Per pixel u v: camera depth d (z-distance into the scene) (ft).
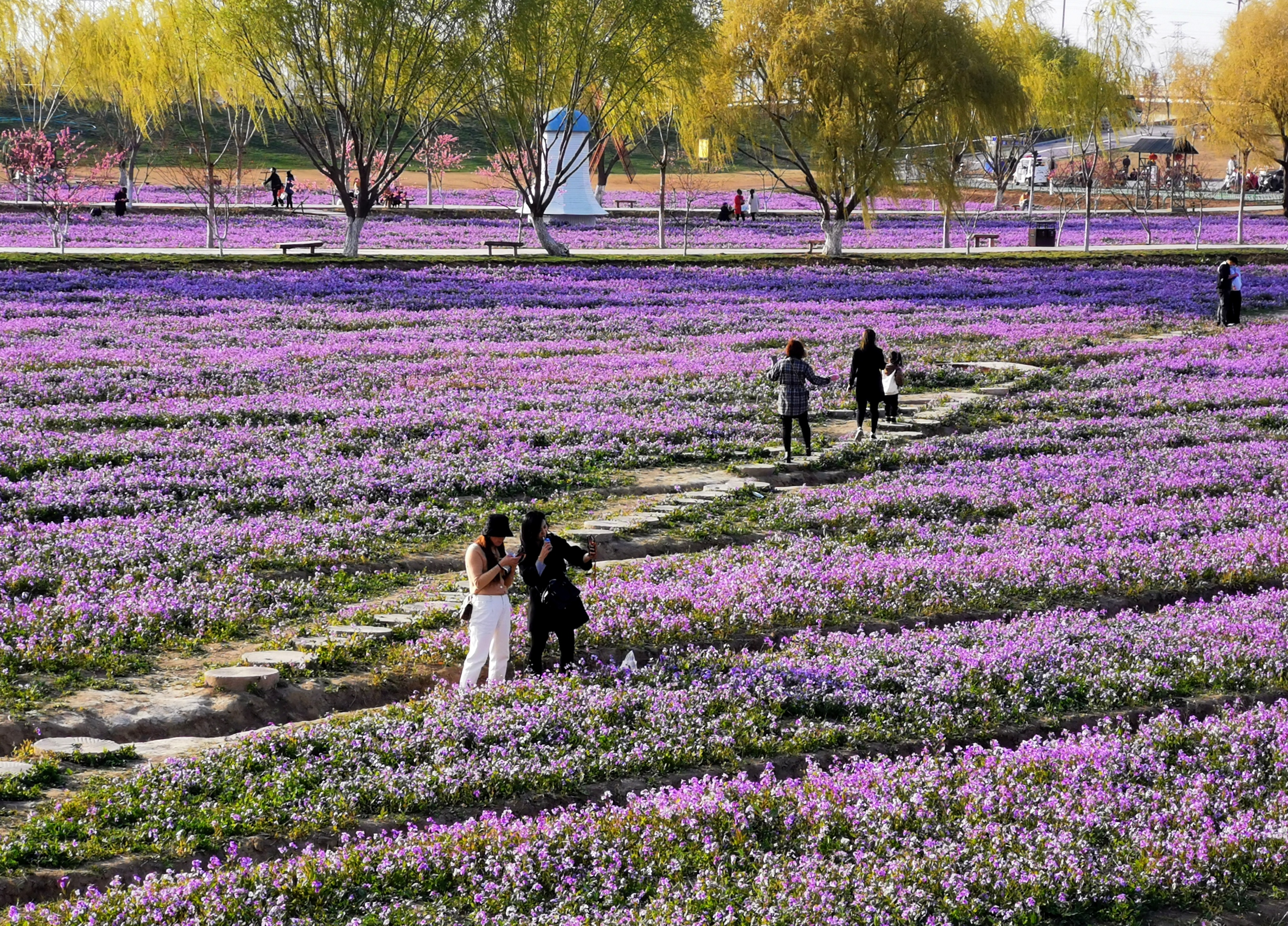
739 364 129.59
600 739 41.68
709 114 248.52
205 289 175.11
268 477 79.46
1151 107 446.19
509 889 31.45
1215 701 47.70
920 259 241.35
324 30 219.41
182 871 32.99
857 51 232.94
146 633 52.06
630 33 234.58
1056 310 178.19
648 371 124.47
